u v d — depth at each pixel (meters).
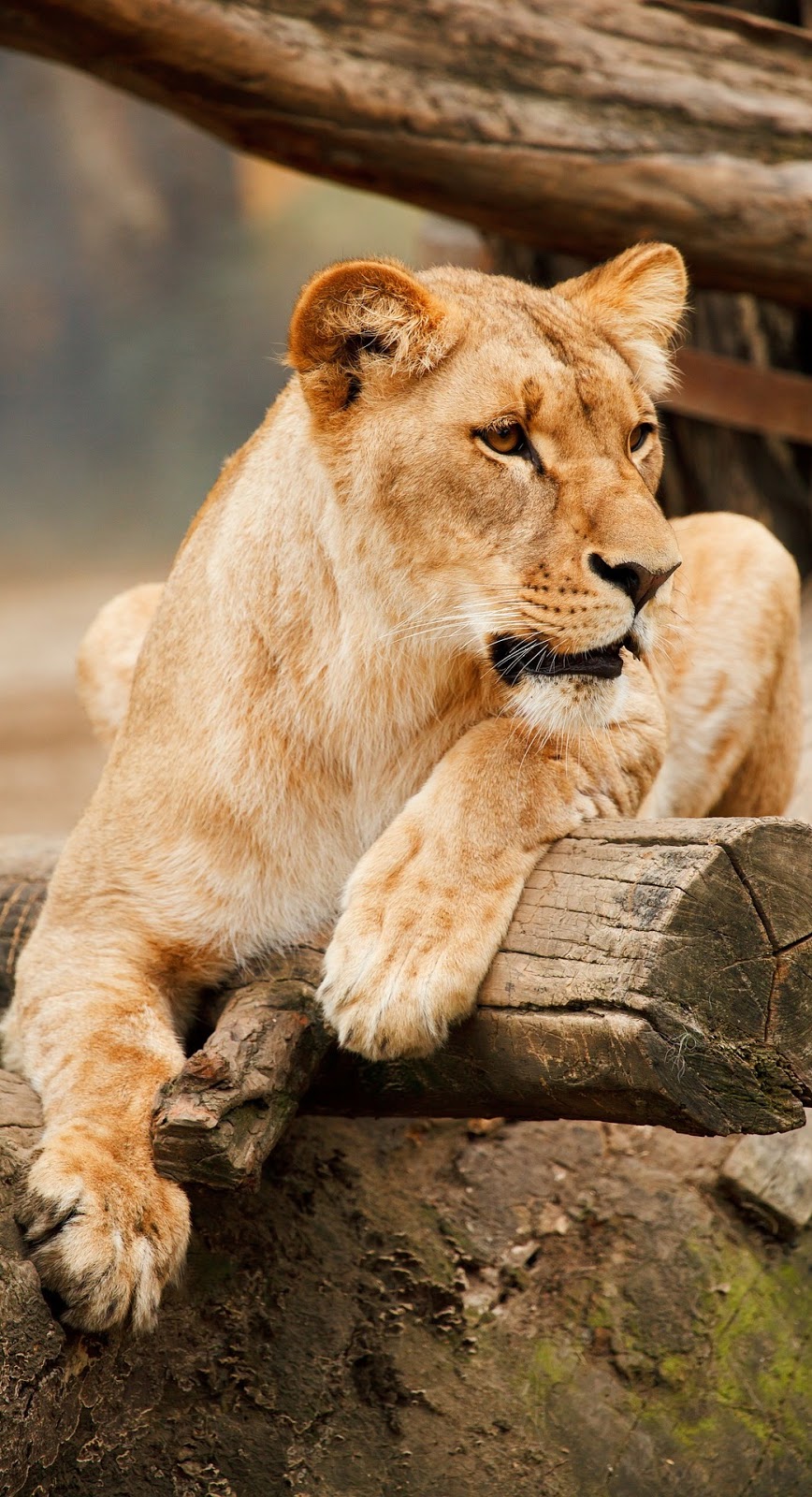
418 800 5.76
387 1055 5.21
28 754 23.34
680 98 10.23
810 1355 6.61
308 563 6.07
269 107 9.41
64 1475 5.35
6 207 53.19
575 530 5.67
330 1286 6.07
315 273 5.95
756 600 7.96
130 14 8.90
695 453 13.31
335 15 9.38
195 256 55.56
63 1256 4.92
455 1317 6.23
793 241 10.49
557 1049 4.93
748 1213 6.78
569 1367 6.28
